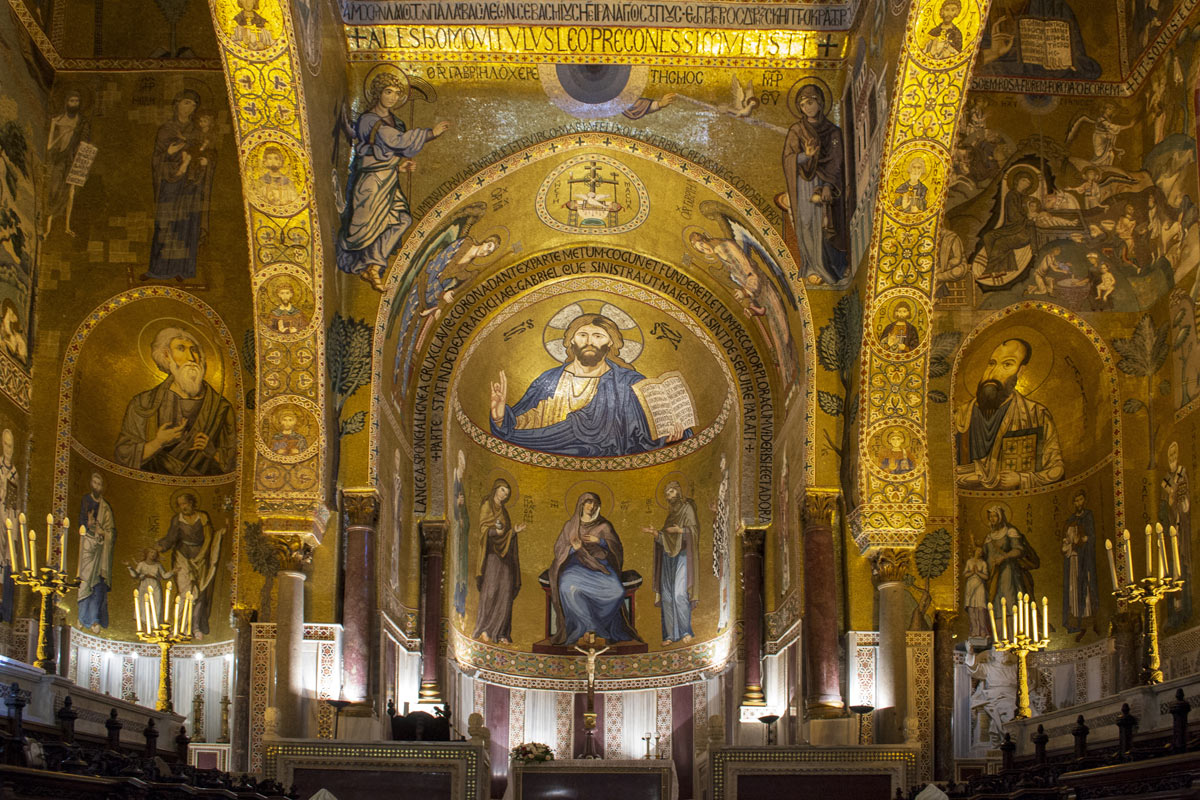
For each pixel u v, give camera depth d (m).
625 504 28.42
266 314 20.83
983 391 24.19
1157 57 22.59
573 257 26.36
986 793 14.30
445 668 25.31
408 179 22.69
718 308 26.31
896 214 20.61
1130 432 22.73
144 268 22.92
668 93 22.91
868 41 21.19
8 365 21.36
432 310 25.33
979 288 23.44
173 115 23.22
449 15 22.23
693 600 27.52
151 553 22.92
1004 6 23.67
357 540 21.52
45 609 17.86
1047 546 23.81
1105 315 23.20
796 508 23.23
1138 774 10.41
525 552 28.12
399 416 24.45
